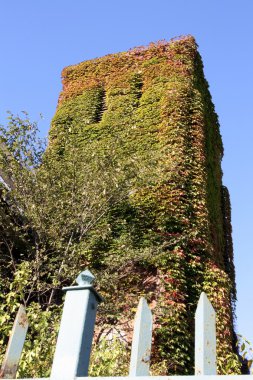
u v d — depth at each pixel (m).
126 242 9.98
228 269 14.12
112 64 16.88
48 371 3.25
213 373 1.71
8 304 4.16
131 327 8.66
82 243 9.26
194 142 12.59
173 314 8.70
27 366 3.22
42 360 3.44
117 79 16.12
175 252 9.80
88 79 16.91
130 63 16.47
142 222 10.56
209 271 9.87
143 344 1.86
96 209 9.94
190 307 9.19
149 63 15.97
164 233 10.18
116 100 15.19
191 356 8.45
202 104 13.82
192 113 13.44
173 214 10.51
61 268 8.66
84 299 2.17
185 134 12.61
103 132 14.14
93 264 9.95
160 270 9.48
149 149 12.47
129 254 9.43
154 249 9.62
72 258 9.20
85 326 2.09
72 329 2.09
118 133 13.03
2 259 8.90
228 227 15.49
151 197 10.92
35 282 8.73
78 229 9.80
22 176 9.77
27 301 8.12
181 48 15.98
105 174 9.95
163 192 10.92
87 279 2.28
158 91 14.48
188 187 11.27
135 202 10.98
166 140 12.49
